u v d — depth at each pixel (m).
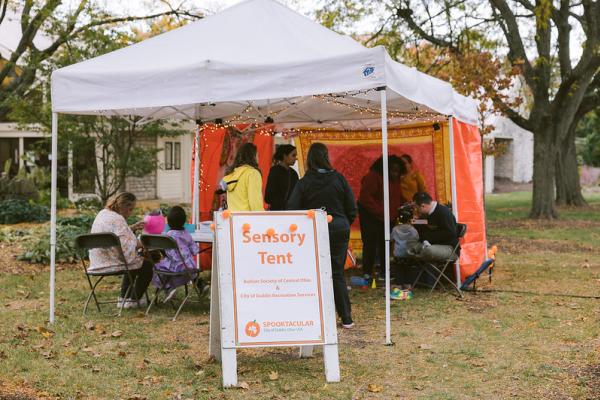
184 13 17.80
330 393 4.75
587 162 46.62
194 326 6.70
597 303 7.82
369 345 6.01
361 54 5.82
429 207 8.27
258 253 5.10
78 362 5.45
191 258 7.36
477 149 9.83
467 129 9.45
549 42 19.16
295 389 4.84
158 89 6.29
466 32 18.25
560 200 25.52
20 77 16.95
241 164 6.79
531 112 20.23
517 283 9.26
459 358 5.61
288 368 5.34
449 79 15.91
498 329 6.59
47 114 15.91
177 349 5.86
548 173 20.25
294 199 6.35
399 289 8.14
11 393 4.69
